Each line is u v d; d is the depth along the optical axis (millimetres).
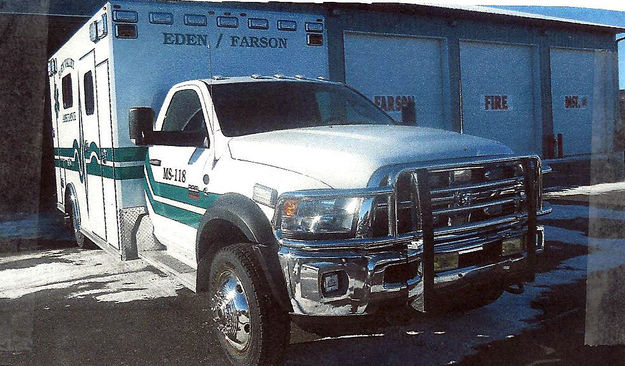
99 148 5348
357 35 13375
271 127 4000
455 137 3404
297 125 4102
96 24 5090
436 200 2998
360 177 2891
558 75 17438
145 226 4883
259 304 3092
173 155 4281
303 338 3826
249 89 4223
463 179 3135
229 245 3338
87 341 3959
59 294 5145
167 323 4266
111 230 5168
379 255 2812
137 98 4797
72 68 6320
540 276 5074
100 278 5672
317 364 3398
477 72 15711
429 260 2902
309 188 2979
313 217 2889
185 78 4973
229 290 3359
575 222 7648
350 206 2863
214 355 3648
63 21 9531
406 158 2996
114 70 4699
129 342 3914
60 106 7219
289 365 3395
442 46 14844
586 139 18438
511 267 3268
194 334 4023
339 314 2854
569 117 17969
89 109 5688
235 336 3312
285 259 2922
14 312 4625
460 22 14969
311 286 2824
